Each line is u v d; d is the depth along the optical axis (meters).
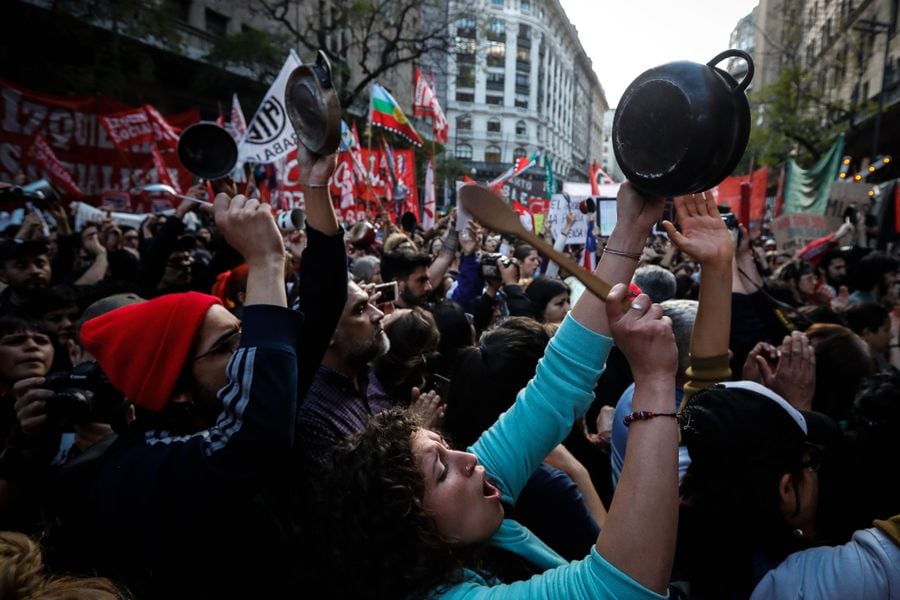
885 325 3.24
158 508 1.05
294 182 7.35
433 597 0.95
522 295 3.85
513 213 0.89
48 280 3.43
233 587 1.15
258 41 18.22
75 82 12.12
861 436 1.38
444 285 5.07
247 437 1.02
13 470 1.37
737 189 12.89
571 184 11.69
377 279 4.30
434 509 0.99
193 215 8.20
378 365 2.47
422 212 11.45
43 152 6.94
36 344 1.90
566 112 86.12
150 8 13.71
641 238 1.12
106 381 1.47
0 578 0.77
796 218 9.46
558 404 1.25
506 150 67.69
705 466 1.25
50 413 1.38
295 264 4.22
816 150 21.34
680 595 1.25
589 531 1.54
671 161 0.89
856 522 1.34
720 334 1.38
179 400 1.27
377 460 1.00
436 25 28.61
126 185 7.66
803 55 31.92
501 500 1.22
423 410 1.99
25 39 13.59
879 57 21.16
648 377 0.86
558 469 1.70
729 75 0.91
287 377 1.06
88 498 1.18
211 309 1.27
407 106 37.59
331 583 1.00
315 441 1.66
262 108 4.91
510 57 66.62
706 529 1.25
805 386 1.76
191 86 20.19
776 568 1.14
